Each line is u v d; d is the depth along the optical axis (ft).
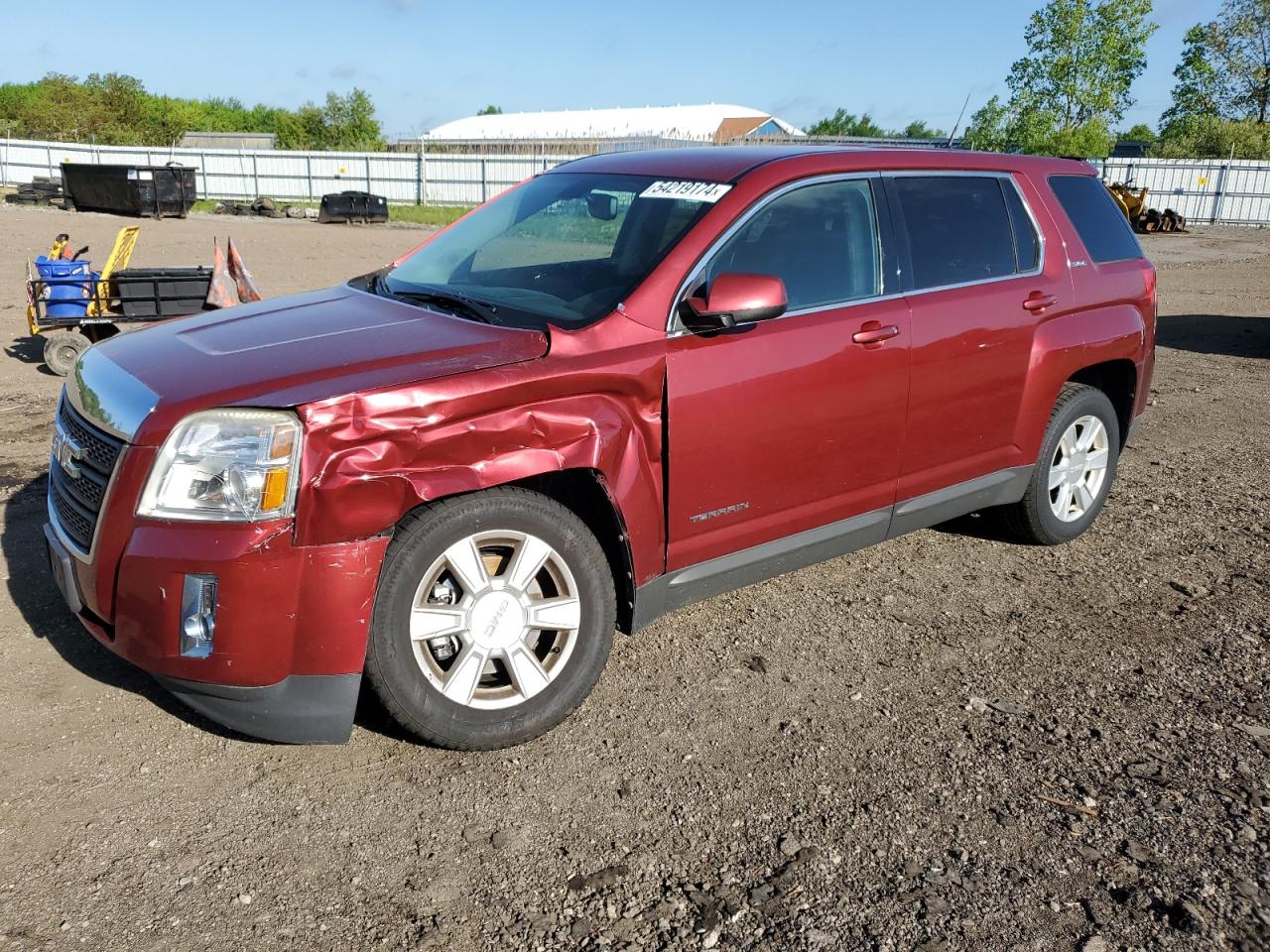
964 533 16.75
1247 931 7.91
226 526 8.57
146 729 10.28
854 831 9.04
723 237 11.07
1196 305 46.70
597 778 9.74
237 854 8.52
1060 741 10.57
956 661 12.27
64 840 8.59
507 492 9.66
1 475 17.66
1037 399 14.24
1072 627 13.30
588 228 12.15
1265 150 174.60
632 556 10.51
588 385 9.86
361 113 239.50
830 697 11.37
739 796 9.51
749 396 10.96
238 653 8.69
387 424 8.80
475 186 133.49
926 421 12.89
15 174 127.85
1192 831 9.10
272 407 8.59
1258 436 23.34
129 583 8.74
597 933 7.77
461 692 9.72
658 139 187.01
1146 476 20.08
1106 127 135.33
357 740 10.27
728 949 7.63
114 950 7.43
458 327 10.33
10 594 13.08
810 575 14.84
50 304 26.43
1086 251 15.05
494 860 8.57
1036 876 8.50
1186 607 13.98
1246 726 10.91
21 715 10.40
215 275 26.40
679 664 12.04
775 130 228.02
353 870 8.39
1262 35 182.39
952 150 13.98
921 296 12.69
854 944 7.69
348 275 50.85
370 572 8.87
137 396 9.16
